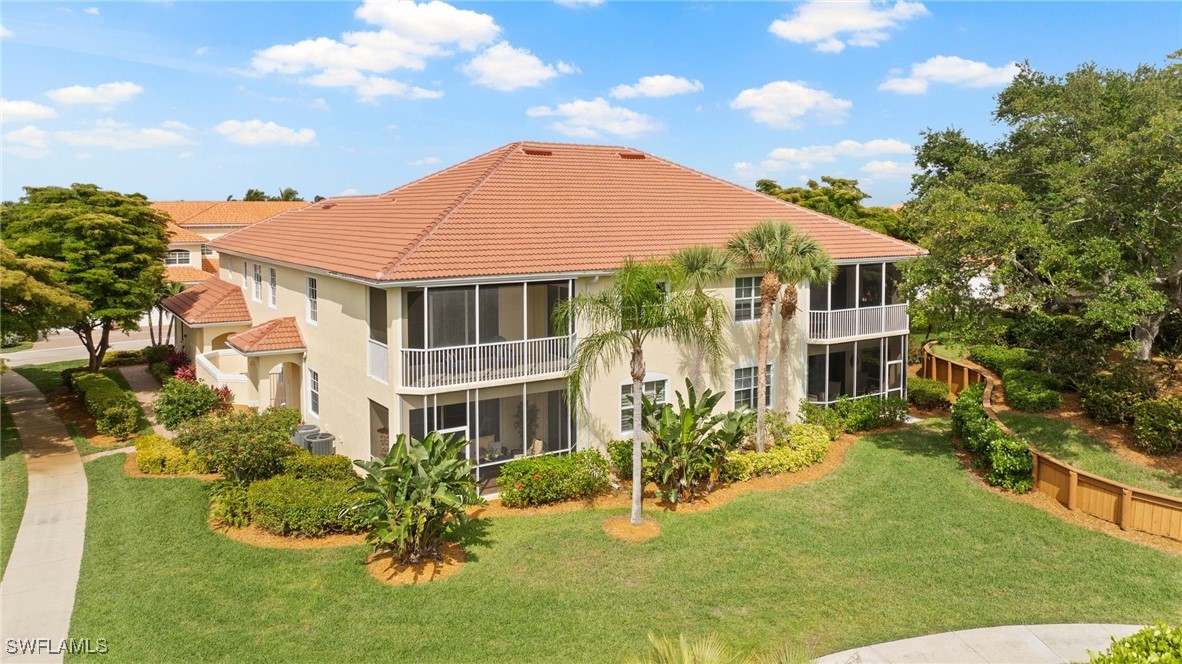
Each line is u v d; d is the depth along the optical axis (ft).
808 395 80.33
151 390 98.84
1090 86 90.84
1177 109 66.69
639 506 53.31
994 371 90.58
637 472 53.11
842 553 48.80
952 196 67.72
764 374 65.72
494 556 48.11
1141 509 50.24
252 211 209.46
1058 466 55.93
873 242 83.20
